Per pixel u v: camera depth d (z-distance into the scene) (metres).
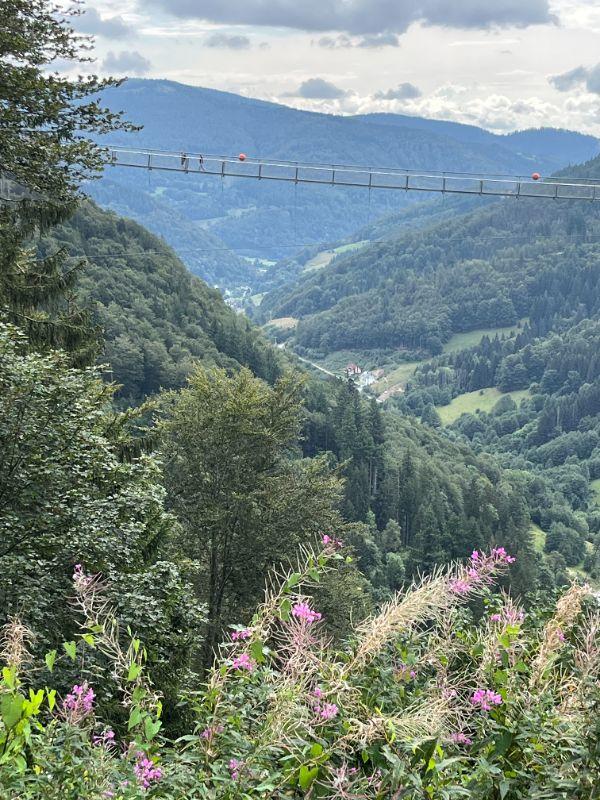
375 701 3.26
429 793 2.80
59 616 9.04
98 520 10.27
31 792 2.69
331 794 2.81
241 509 20.39
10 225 15.23
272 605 3.27
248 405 20.95
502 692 3.38
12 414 10.09
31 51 13.31
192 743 3.11
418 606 3.21
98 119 13.86
